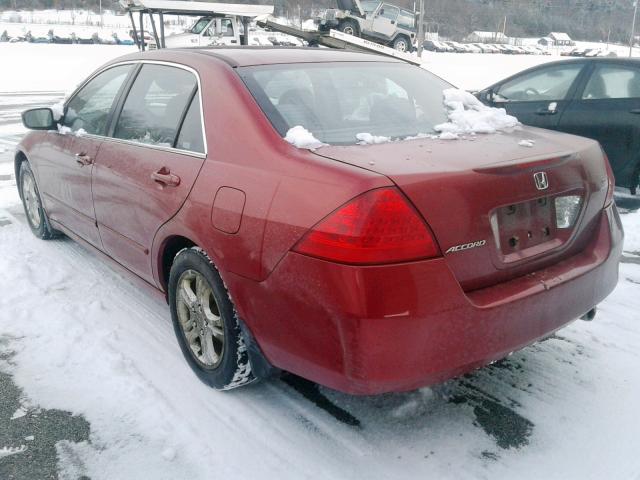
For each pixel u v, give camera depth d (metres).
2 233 5.45
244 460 2.57
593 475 2.47
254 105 2.86
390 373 2.24
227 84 3.01
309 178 2.40
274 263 2.42
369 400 2.98
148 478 2.48
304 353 2.42
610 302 3.99
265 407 2.93
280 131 2.74
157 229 3.17
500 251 2.49
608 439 2.68
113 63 4.17
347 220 2.21
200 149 2.99
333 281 2.22
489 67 33.16
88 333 3.61
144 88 3.65
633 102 6.36
